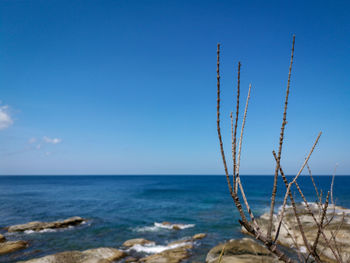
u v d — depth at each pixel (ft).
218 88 4.13
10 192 223.51
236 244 45.57
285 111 4.33
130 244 59.26
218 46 4.14
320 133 4.67
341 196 125.49
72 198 172.86
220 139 4.11
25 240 63.52
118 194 207.10
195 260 48.55
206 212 108.47
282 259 3.60
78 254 46.24
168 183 421.59
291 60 4.51
